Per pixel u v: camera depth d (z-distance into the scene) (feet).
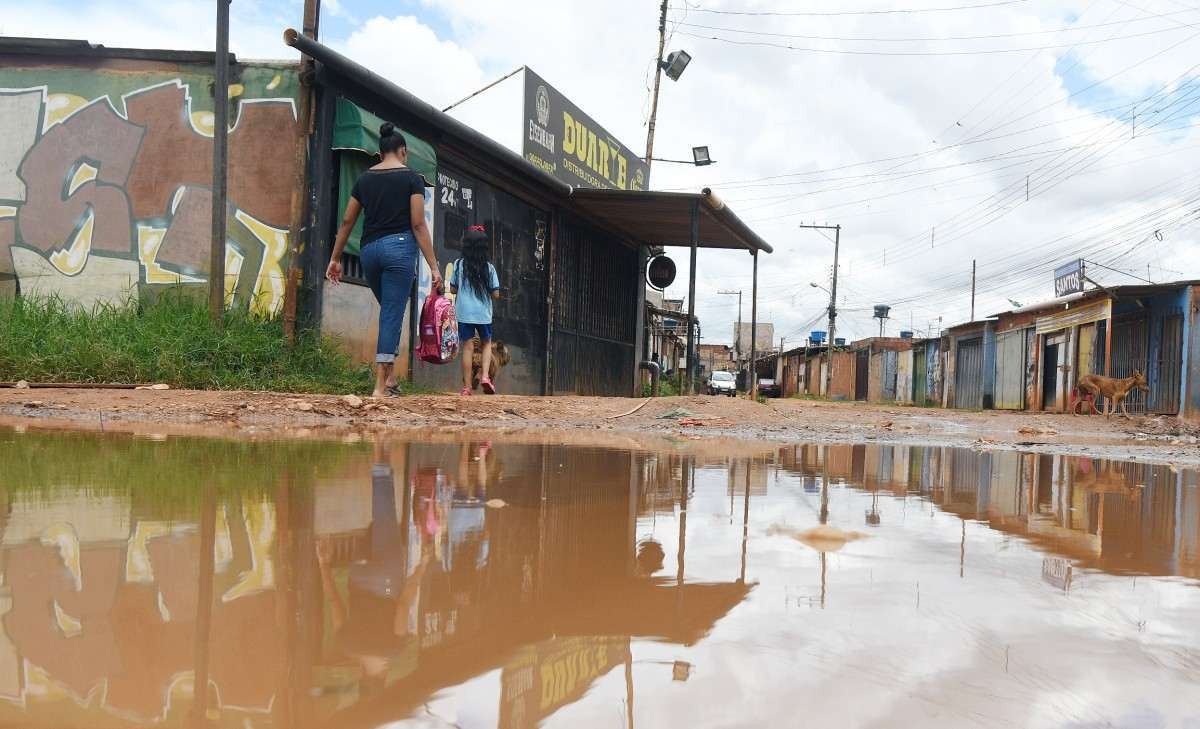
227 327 20.93
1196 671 2.68
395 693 2.23
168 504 5.51
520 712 2.13
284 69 23.94
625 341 47.67
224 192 20.97
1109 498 8.48
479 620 3.05
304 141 22.53
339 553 4.13
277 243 23.80
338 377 21.35
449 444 11.75
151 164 24.35
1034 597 3.69
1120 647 2.93
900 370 118.11
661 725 2.07
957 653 2.81
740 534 5.32
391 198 17.48
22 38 24.23
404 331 26.76
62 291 24.44
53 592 3.18
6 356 18.39
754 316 46.83
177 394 16.65
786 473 9.83
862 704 2.30
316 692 2.22
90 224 24.43
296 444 10.61
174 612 2.97
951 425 29.86
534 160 38.68
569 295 39.91
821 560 4.48
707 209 36.86
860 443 17.25
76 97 24.54
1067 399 65.67
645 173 58.03
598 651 2.72
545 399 22.29
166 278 24.22
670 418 20.67
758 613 3.26
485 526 5.26
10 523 4.65
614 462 10.19
